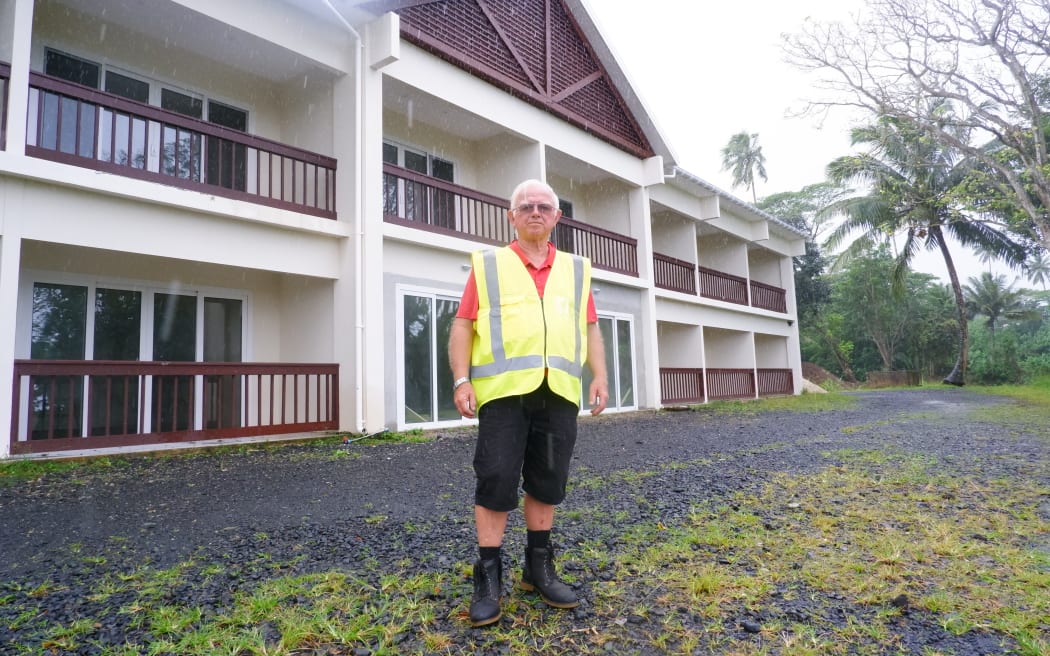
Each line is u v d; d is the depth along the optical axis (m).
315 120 9.07
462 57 10.15
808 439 7.73
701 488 4.58
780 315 20.53
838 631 2.09
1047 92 14.56
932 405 14.48
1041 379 28.78
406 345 8.96
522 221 2.28
